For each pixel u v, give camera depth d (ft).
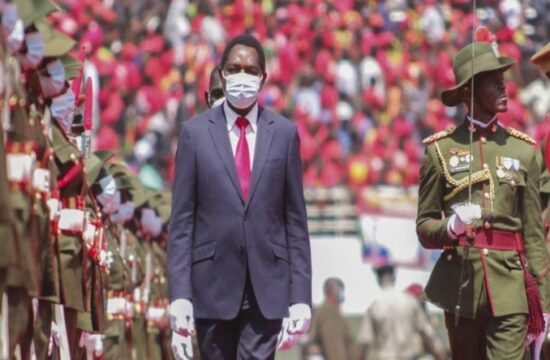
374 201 188.34
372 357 161.79
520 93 245.45
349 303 185.16
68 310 76.54
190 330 68.28
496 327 73.82
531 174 75.56
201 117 69.92
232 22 246.88
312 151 219.82
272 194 68.74
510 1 261.03
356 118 229.66
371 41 245.04
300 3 249.75
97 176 93.20
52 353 76.59
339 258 185.88
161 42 243.40
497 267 74.02
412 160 223.92
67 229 73.56
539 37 258.37
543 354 83.46
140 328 117.50
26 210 62.18
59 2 247.09
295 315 68.69
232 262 68.49
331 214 188.14
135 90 234.17
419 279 185.68
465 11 259.60
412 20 253.03
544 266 75.15
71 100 70.28
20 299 60.95
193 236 69.21
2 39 60.39
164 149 223.71
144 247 123.13
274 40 243.60
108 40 243.40
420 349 160.56
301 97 230.48
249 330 68.59
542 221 76.89
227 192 68.64
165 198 138.10
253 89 68.59
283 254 69.00
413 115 234.99
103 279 89.86
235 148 69.31
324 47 242.17
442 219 75.36
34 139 65.57
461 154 75.61
